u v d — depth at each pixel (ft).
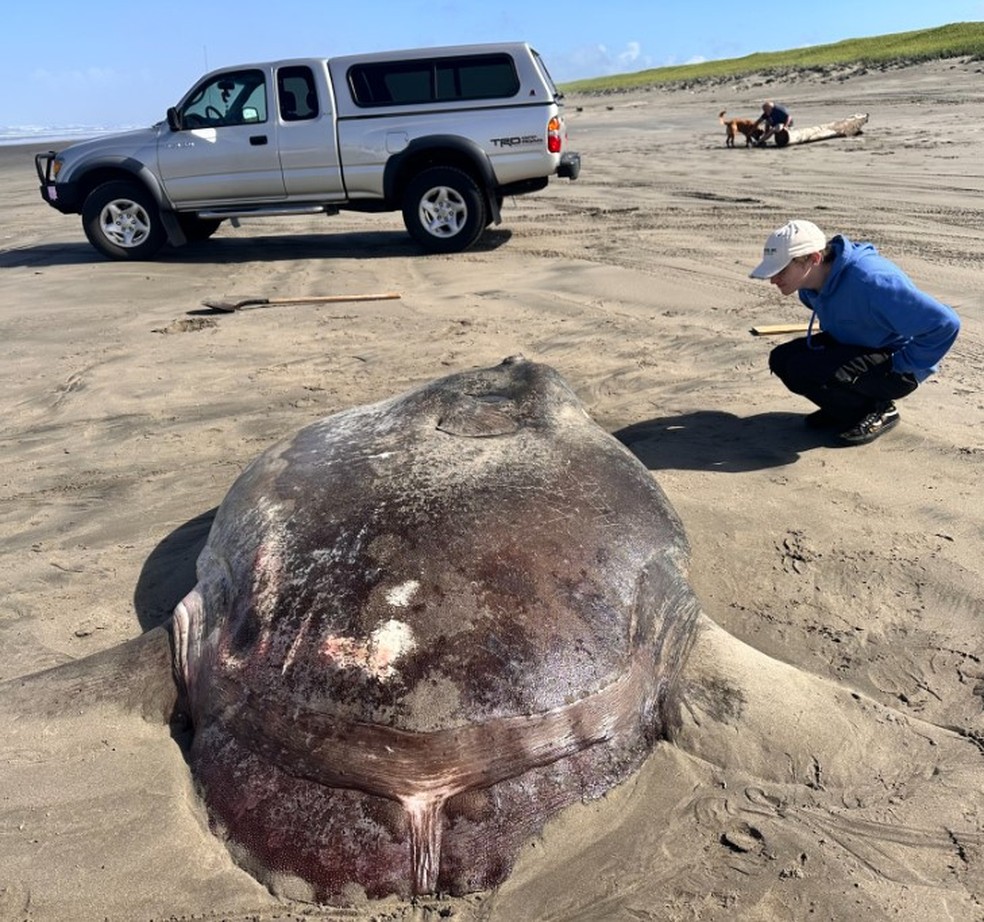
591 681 7.95
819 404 15.75
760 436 16.46
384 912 7.18
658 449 16.15
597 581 8.58
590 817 7.93
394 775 7.32
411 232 35.68
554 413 11.16
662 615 9.15
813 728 8.83
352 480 9.27
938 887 7.38
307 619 7.91
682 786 8.31
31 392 20.90
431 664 7.50
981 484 14.02
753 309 24.49
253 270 34.27
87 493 15.70
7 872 7.75
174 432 18.12
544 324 24.47
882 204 37.35
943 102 78.48
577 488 9.53
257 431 17.93
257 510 9.59
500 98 34.22
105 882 7.58
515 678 7.63
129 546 13.79
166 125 35.96
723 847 7.80
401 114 34.37
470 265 33.01
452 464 9.41
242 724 7.93
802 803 8.22
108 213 36.29
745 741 8.70
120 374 21.86
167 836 7.91
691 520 13.56
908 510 13.50
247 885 7.42
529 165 34.68
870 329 14.76
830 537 12.93
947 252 27.84
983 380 18.17
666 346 21.84
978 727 9.21
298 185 35.58
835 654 10.53
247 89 34.99
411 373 20.88
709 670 9.27
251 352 23.24
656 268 29.91
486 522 8.54
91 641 11.41
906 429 16.11
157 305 29.01
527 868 7.54
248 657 8.04
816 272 14.69
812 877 7.50
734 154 61.77
